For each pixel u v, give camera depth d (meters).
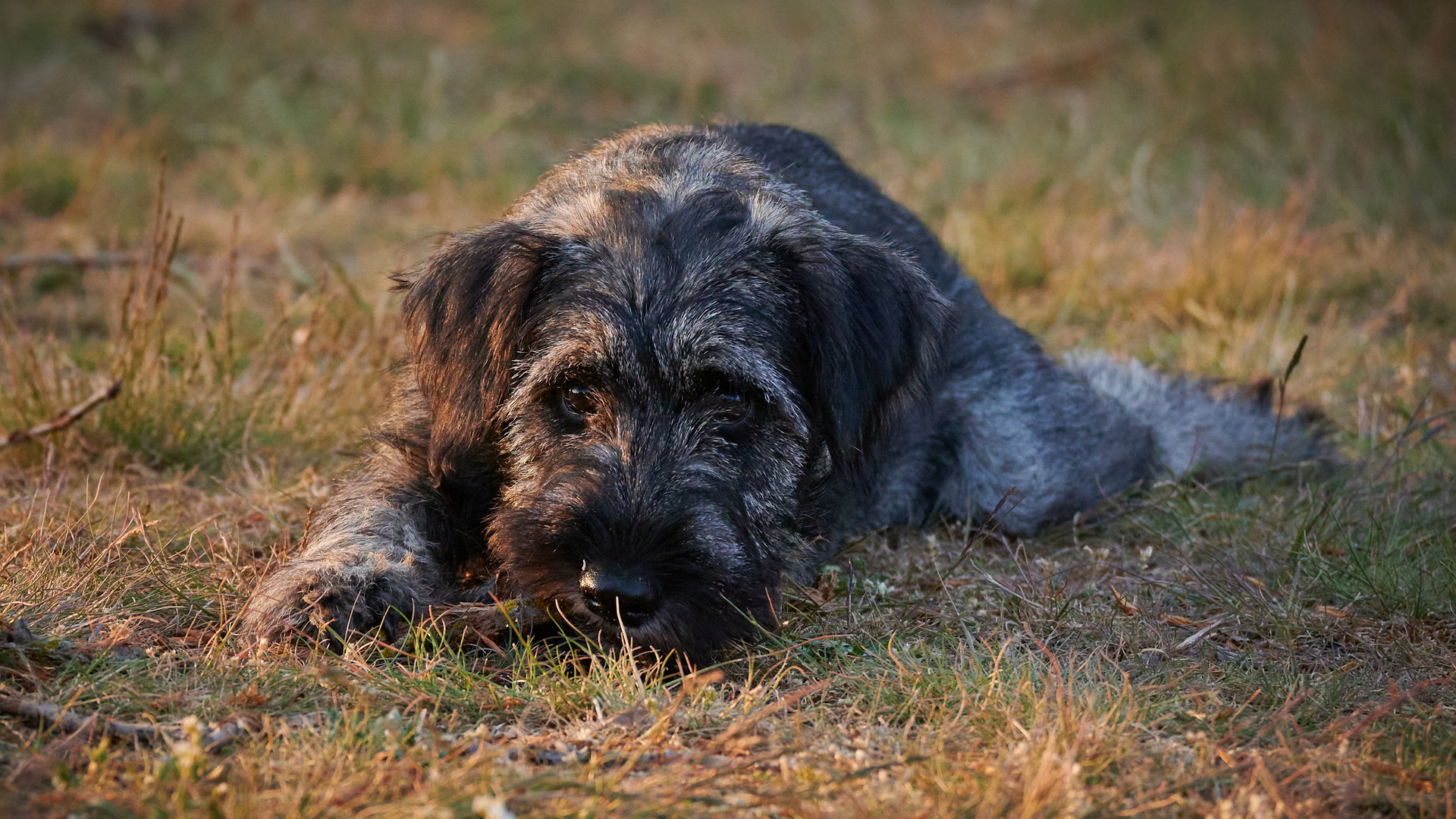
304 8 25.16
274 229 14.27
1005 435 8.80
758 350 6.33
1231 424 9.62
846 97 22.16
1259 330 11.88
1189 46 21.92
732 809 4.43
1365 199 15.63
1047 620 6.66
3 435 8.32
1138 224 15.57
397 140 17.41
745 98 21.75
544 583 5.89
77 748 4.71
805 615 6.74
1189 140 18.83
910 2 28.44
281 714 5.20
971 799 4.54
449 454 6.59
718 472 6.21
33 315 11.16
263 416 9.18
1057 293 13.30
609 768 4.89
